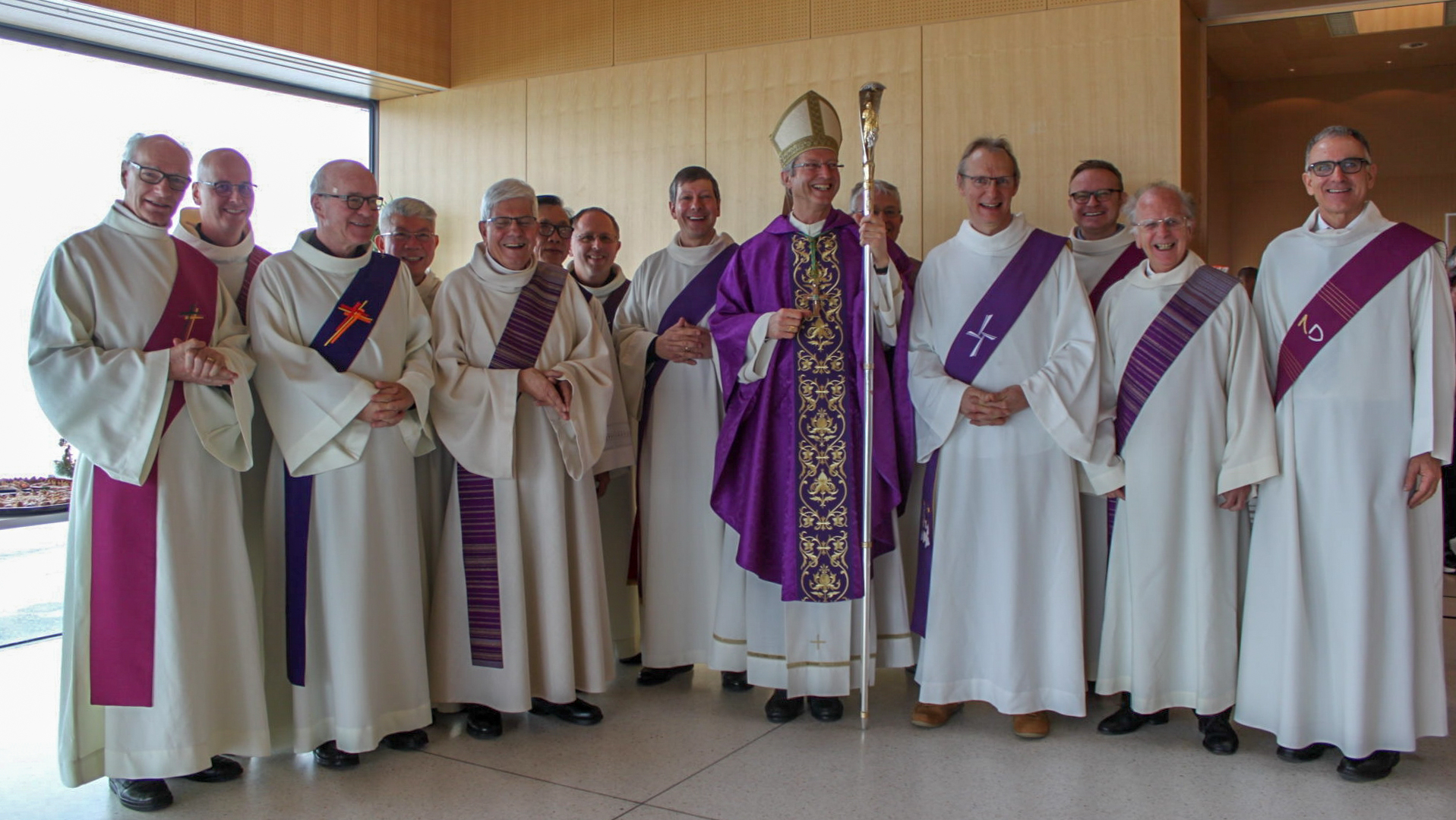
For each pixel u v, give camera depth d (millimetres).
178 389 2787
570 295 3480
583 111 6215
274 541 3049
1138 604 3139
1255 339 3055
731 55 5809
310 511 2973
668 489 3717
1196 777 2879
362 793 2826
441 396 3197
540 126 6336
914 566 3641
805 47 5617
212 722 2830
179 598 2754
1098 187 3682
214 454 2818
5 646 4457
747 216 5789
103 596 2727
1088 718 3385
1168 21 4895
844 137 5520
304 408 2926
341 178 3018
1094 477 3199
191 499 2795
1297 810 2652
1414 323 2855
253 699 2895
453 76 6586
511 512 3236
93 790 2910
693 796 2770
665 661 3723
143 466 2695
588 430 3320
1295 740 2916
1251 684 3029
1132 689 3166
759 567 3340
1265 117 8523
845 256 3426
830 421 3346
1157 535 3113
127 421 2699
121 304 2773
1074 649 3152
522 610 3240
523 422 3291
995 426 3197
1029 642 3180
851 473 3334
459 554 3279
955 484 3236
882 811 2668
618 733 3270
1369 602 2826
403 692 3098
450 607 3293
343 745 2945
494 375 3223
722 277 3660
